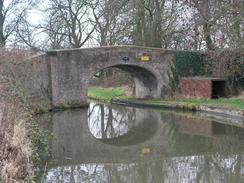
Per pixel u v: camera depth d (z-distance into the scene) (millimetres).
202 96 29844
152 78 33000
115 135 21109
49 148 16672
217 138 19047
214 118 24547
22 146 11500
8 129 12406
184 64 32656
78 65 29188
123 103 33719
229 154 15977
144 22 38719
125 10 39562
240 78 29797
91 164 14727
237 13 25125
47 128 21625
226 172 13430
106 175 13266
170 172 13578
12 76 22750
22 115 15609
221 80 29344
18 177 10039
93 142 18922
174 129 21812
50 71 28078
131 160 15500
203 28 28188
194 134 20234
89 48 29578
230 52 27812
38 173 12812
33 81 26172
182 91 32000
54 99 28234
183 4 28922
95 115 27875
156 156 16125
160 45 38594
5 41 37344
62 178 12781
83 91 29469
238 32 26281
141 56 31500
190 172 13578
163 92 32500
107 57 30266
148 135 20828
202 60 32750
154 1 38156
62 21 44969
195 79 30469
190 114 26516
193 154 16219
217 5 26172
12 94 17797
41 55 27422
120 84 42969
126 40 42594
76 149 17047
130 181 12609
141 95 35219
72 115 26547
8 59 23125
